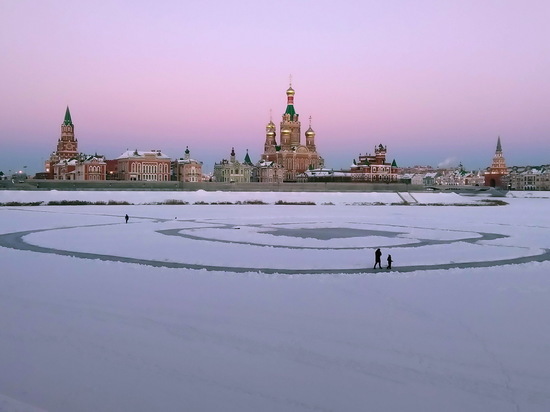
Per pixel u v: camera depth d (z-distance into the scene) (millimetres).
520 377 20312
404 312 29656
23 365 21125
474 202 193000
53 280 38094
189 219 97125
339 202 173250
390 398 18500
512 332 25906
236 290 35281
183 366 21203
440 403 18141
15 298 32250
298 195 176875
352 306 30984
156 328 26125
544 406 17906
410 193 196500
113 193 151375
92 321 27250
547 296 34094
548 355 22688
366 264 47812
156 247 57406
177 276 40188
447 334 25500
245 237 68375
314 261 49094
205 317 28203
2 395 18391
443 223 96312
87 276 39812
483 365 21500
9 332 25250
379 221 99250
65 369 20781
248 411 17469
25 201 136250
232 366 21234
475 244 63562
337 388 19266
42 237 66000
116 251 54156
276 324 26984
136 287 35906
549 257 52938
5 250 53938
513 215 121938
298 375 20391
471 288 36625
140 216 103438
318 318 28219
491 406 17906
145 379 19906
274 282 38188
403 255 53812
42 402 17938
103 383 19516
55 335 24875
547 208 157000
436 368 21156
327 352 22891
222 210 125312
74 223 86688
